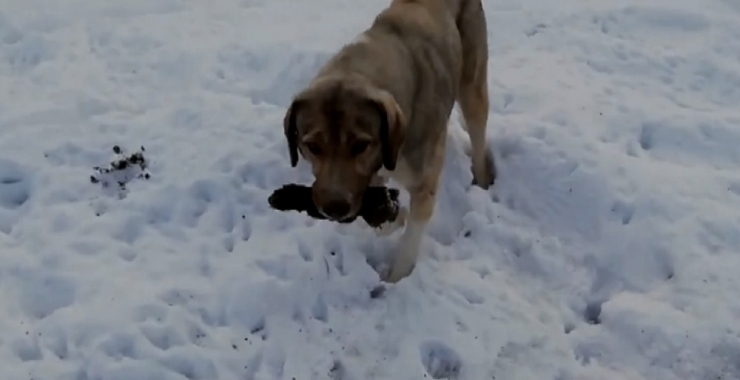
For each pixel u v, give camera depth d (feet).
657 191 8.98
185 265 8.17
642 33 11.66
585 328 8.18
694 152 9.69
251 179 9.00
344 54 7.68
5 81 10.26
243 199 8.77
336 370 7.69
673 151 9.71
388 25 8.09
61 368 7.38
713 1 12.42
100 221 8.47
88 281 7.94
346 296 8.14
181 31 11.23
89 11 11.60
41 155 9.16
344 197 7.06
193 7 11.95
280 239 8.43
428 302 8.14
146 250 8.27
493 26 11.71
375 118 7.17
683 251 8.54
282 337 7.79
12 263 8.08
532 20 11.83
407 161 7.81
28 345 7.54
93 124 9.53
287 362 7.64
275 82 10.27
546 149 9.46
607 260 8.72
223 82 10.25
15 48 10.84
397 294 8.17
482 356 7.84
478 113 9.10
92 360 7.41
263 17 11.75
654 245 8.64
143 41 10.93
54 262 8.11
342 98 7.11
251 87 10.21
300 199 7.62
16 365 7.38
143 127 9.50
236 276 8.06
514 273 8.64
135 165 9.02
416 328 7.97
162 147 9.27
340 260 8.39
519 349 7.93
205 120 9.59
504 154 9.59
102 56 10.67
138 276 8.04
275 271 8.19
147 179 8.93
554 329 8.13
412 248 8.27
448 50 8.32
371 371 7.68
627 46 11.31
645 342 7.98
